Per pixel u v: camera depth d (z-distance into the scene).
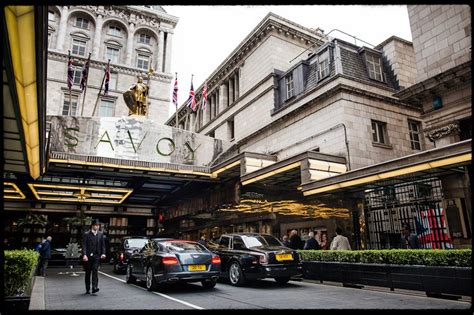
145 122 18.56
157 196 27.09
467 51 11.49
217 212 21.55
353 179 11.48
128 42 42.72
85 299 7.79
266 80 22.22
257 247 10.09
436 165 9.16
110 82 40.88
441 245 11.55
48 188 22.38
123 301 7.43
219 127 28.09
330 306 6.60
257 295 8.13
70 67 24.12
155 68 44.34
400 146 17.14
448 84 11.70
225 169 17.95
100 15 41.69
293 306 6.63
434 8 12.70
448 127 11.78
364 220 13.44
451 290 7.07
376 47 20.08
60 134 16.67
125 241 15.76
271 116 21.14
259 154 17.02
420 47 13.11
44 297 8.13
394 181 11.57
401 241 11.41
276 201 17.16
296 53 23.31
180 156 19.16
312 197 14.20
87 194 24.81
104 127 17.66
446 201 10.99
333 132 16.08
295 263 9.71
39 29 3.94
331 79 16.78
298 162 13.98
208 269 8.92
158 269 8.71
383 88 17.62
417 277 7.78
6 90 5.08
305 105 17.84
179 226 27.17
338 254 10.20
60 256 23.27
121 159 17.34
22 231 25.80
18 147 8.03
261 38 23.52
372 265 8.90
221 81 28.94
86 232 8.98
